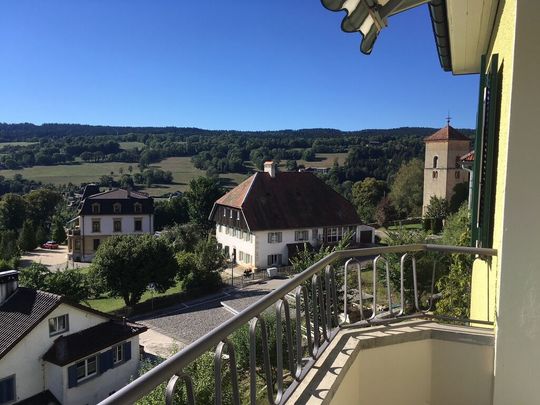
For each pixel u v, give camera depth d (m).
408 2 2.82
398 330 3.20
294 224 38.00
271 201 38.59
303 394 2.30
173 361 1.32
